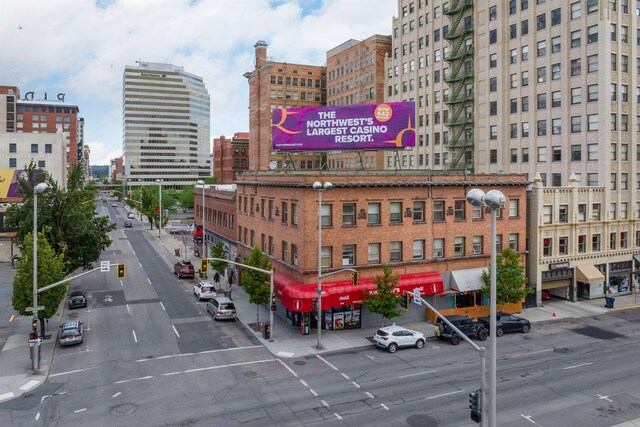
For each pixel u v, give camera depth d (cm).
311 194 3841
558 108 5769
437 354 3388
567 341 3712
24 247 4031
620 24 5381
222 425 2303
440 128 7938
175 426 2298
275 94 12550
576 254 5028
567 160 5650
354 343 3631
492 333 1861
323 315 3991
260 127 13012
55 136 9919
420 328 4056
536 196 4772
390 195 4112
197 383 2833
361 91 10369
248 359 3266
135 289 5491
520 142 6281
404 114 4466
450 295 4378
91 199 7100
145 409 2483
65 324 3669
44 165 9850
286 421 2339
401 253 4181
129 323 4131
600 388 2788
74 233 4806
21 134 9744
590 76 5400
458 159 7175
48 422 2347
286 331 3941
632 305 4875
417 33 8456
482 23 6856
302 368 3092
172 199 14725
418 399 2594
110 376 2945
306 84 12875
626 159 5441
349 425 2295
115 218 14512
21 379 2895
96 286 5638
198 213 8262
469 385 2797
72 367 3100
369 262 4066
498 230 4550
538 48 6038
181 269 6112
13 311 4500
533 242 4791
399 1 8944
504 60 6481
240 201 5609
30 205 4706
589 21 5409
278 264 4359
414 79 8562
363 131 4484
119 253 8112
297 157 12469
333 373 2998
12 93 17200
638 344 3644
